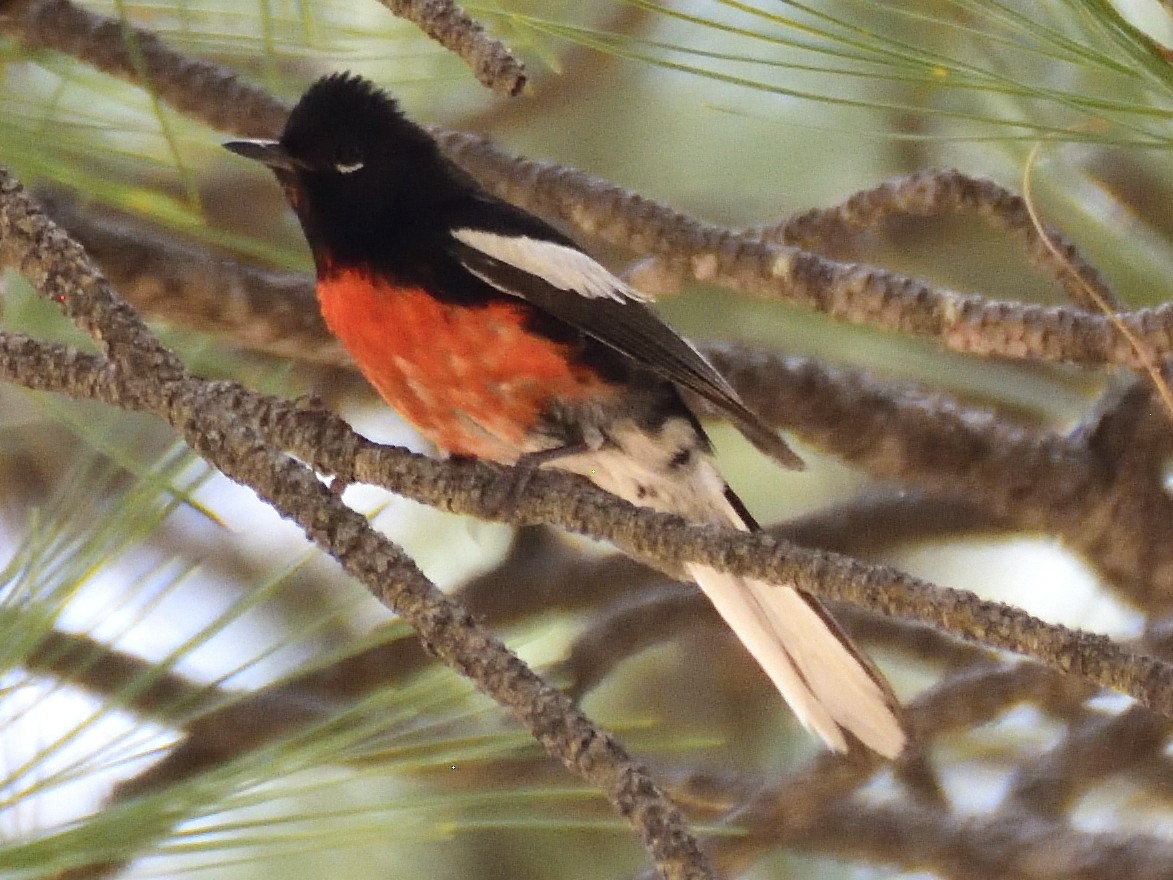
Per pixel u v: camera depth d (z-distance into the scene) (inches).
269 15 284.4
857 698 296.7
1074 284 328.8
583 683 421.7
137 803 211.5
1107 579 412.8
